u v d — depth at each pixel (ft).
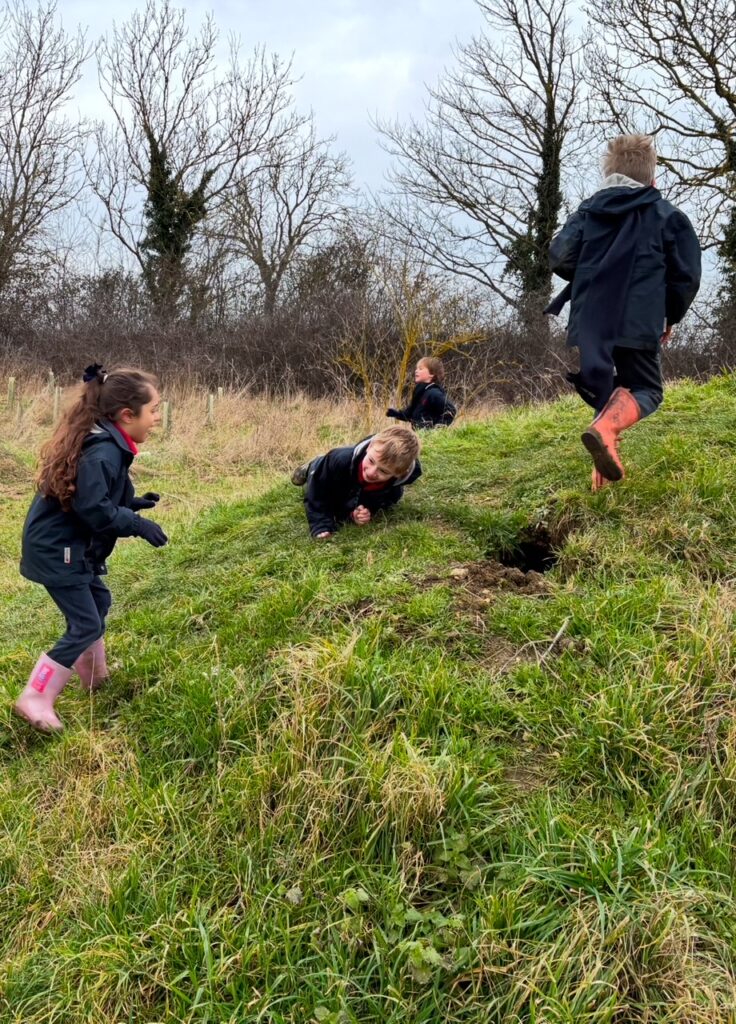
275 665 11.12
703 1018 6.50
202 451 39.63
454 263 81.41
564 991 6.78
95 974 7.77
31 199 84.64
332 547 14.80
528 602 11.83
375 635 11.17
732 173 58.39
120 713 11.66
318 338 62.64
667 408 18.60
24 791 10.59
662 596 11.09
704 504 13.19
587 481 14.88
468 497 16.01
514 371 58.34
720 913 7.35
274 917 7.94
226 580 14.75
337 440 40.68
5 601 18.60
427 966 7.18
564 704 9.78
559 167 78.43
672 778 8.61
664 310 12.67
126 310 79.36
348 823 8.63
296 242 99.45
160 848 9.07
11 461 34.83
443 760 8.79
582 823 8.29
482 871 7.99
